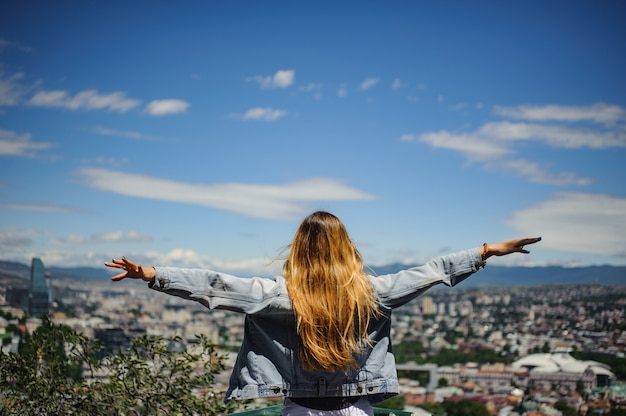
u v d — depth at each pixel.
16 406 5.45
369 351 2.26
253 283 2.23
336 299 2.18
